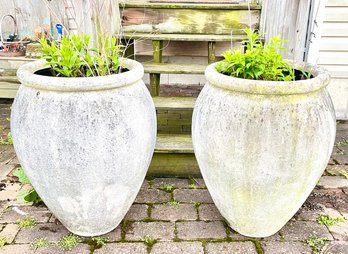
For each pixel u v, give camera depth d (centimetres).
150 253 196
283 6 267
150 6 331
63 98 170
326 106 181
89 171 178
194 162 265
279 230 215
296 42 262
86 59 202
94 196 188
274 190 182
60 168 176
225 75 183
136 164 191
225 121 176
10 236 207
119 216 209
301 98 171
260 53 197
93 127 171
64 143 170
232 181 185
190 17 335
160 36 320
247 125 170
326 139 177
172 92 427
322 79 177
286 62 203
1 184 259
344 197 248
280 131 168
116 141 177
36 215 226
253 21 334
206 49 416
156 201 242
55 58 195
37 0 409
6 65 383
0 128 355
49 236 208
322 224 220
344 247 201
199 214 230
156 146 258
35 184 191
